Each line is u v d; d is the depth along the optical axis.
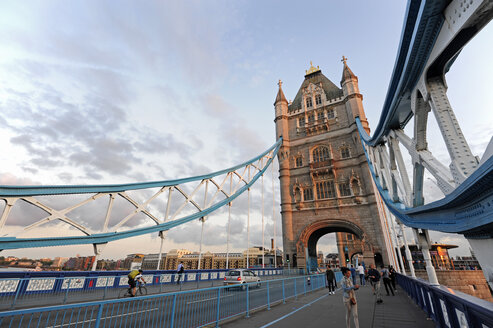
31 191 13.94
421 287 10.04
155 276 17.67
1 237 12.40
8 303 10.23
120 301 4.74
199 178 28.06
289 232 39.50
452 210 5.69
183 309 6.37
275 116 52.00
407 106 9.09
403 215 10.96
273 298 12.45
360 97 43.47
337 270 28.36
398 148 11.05
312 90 50.88
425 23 5.44
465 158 5.01
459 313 5.00
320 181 41.06
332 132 43.94
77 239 15.48
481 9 4.11
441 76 6.03
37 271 13.30
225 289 8.41
